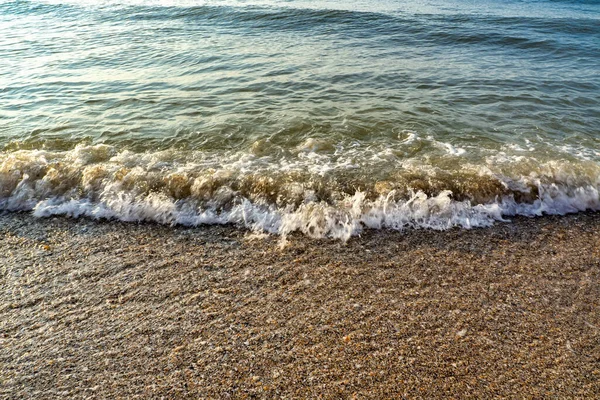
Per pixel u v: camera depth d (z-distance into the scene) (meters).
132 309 3.40
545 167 5.33
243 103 7.88
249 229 4.48
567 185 5.06
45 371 2.85
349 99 8.04
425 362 2.89
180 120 7.11
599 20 16.59
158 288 3.63
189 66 10.59
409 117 7.12
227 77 9.55
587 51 12.16
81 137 6.43
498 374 2.80
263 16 17.31
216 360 2.92
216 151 6.00
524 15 18.72
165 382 2.76
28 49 12.47
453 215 4.62
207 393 2.68
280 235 4.38
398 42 13.53
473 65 10.71
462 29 14.97
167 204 4.81
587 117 7.09
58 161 5.59
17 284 3.68
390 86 8.85
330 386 2.72
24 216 4.74
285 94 8.38
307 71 9.94
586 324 3.20
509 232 4.40
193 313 3.35
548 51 12.30
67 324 3.24
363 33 14.84
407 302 3.45
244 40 13.81
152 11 19.23
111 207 4.82
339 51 12.19
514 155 5.75
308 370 2.84
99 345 3.05
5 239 4.32
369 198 4.86
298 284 3.67
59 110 7.55
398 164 5.56
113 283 3.70
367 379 2.77
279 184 5.10
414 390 2.69
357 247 4.18
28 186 5.13
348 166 5.54
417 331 3.15
